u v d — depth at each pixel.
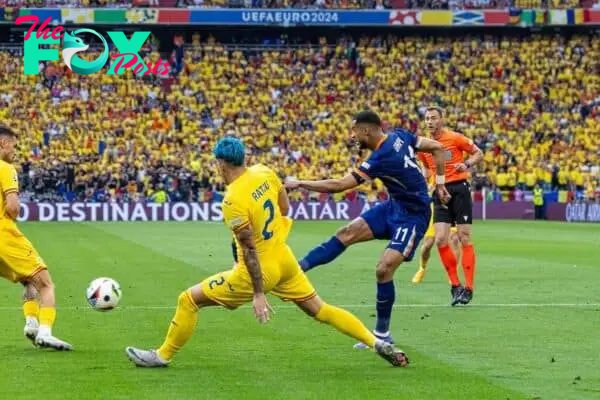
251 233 17.42
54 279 35.81
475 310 27.16
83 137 98.56
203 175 94.00
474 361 19.34
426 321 24.95
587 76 112.12
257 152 100.88
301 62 112.44
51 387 16.72
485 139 103.94
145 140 99.25
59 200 91.06
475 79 111.44
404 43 114.94
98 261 44.03
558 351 20.52
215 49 112.00
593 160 102.25
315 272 38.75
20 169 92.00
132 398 15.92
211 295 18.06
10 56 106.94
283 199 18.38
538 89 110.50
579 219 91.88
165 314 26.16
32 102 102.25
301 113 105.81
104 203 89.94
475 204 95.19
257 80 109.25
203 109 104.94
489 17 111.12
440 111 29.84
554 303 28.77
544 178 99.44
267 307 17.56
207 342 21.48
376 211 21.16
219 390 16.58
